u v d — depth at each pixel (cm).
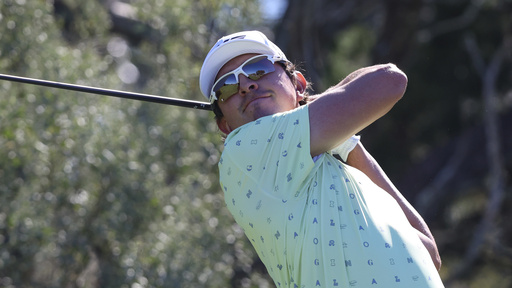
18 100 1945
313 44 3431
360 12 4034
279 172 795
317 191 783
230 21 2236
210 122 2153
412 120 3991
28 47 1977
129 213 2023
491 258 3450
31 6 1994
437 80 3922
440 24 3791
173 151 2156
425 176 3778
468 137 3803
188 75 2183
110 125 1997
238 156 814
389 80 803
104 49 2498
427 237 860
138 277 1964
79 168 1955
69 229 1994
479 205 3791
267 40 878
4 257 1877
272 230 788
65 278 2011
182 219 2069
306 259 764
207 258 2034
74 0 2355
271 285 2281
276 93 856
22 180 1914
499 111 3869
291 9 3303
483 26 3750
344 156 898
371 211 780
